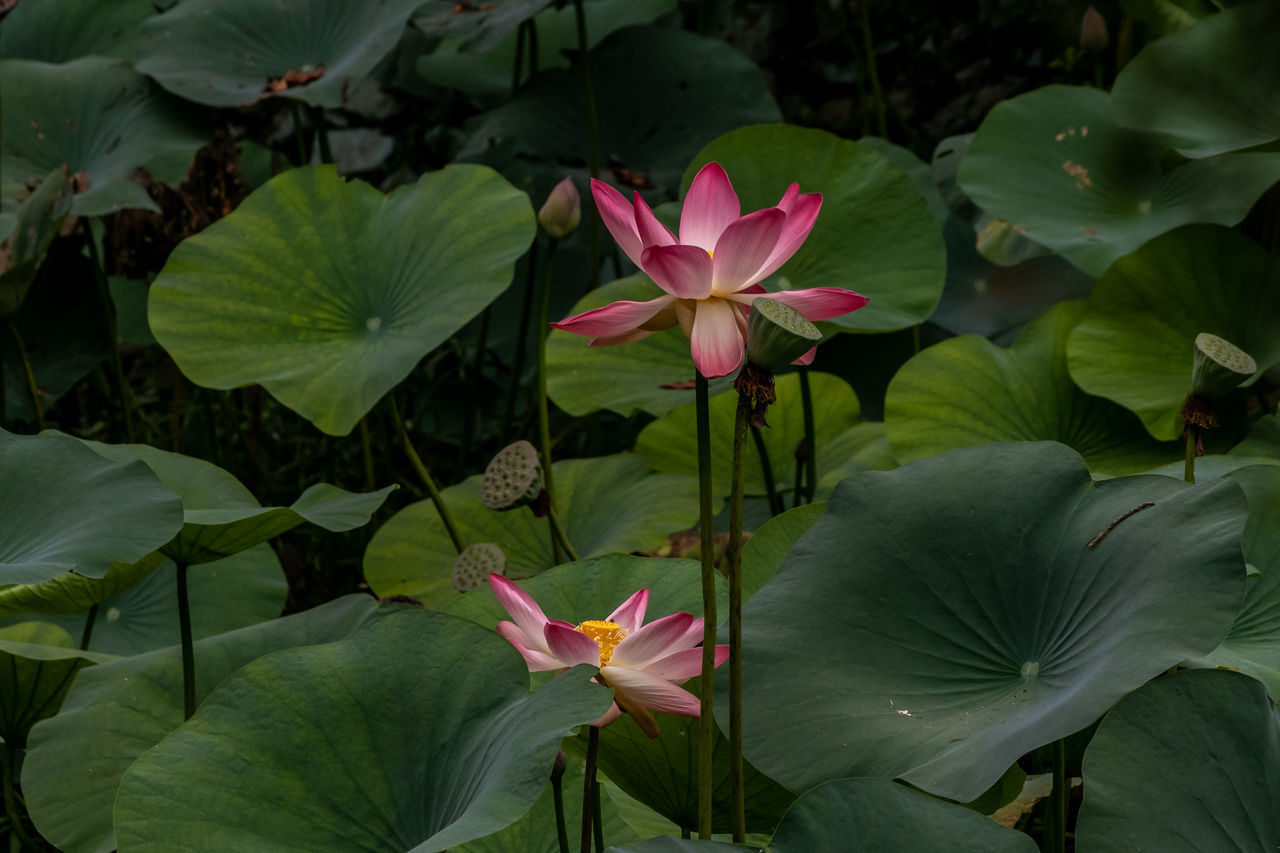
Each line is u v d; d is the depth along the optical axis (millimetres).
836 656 3945
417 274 4715
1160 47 4855
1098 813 3766
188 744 3877
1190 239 4719
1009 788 4039
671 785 4016
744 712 3920
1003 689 3896
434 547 4898
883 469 4840
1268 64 4762
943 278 4832
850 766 3855
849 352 5223
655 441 5004
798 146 4945
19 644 4395
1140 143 4941
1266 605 4117
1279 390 4875
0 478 4195
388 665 3928
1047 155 5004
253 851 3814
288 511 4184
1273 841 3738
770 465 4934
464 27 5309
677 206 5020
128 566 4305
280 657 3936
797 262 4902
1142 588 3863
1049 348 4797
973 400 4766
